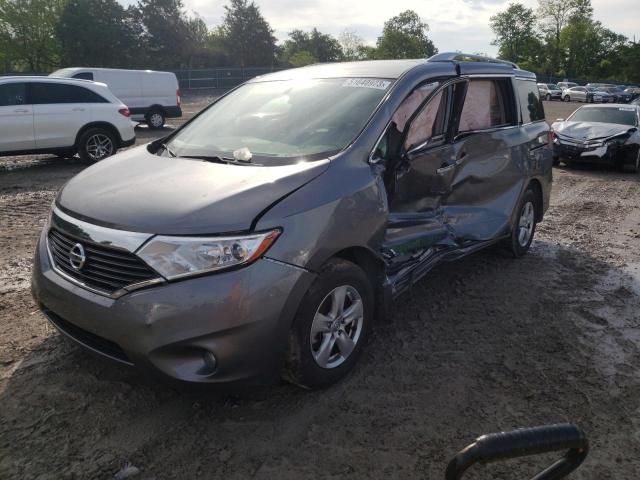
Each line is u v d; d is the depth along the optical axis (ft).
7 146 32.71
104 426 9.09
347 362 10.51
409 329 12.96
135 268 8.46
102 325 8.63
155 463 8.31
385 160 11.41
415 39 276.41
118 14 185.78
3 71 173.78
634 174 37.99
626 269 17.79
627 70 290.56
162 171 10.52
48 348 11.48
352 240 10.04
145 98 61.46
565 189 32.12
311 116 11.96
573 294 15.46
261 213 8.75
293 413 9.61
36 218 22.24
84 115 35.24
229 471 8.20
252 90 14.19
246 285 8.39
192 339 8.28
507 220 16.55
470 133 14.48
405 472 8.29
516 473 8.30
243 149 11.09
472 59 15.26
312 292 9.37
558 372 11.22
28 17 174.19
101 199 9.51
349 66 13.66
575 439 4.27
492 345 12.30
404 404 9.96
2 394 9.84
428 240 12.98
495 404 10.05
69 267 9.33
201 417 9.43
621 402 10.23
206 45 233.35
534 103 18.89
